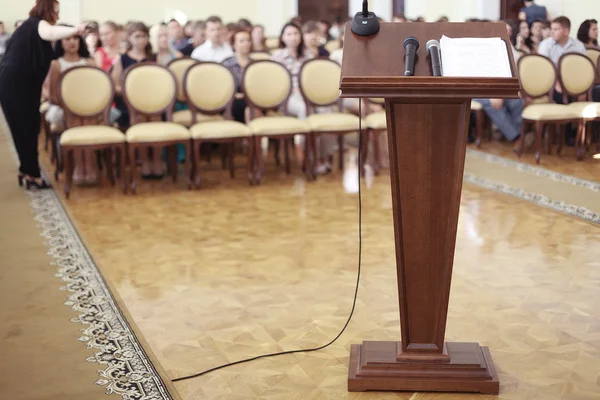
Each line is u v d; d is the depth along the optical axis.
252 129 6.45
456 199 2.59
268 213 5.57
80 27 6.00
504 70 2.38
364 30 2.56
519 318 3.49
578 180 6.41
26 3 13.59
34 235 5.04
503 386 2.83
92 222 5.38
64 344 3.27
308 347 3.21
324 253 4.56
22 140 6.29
